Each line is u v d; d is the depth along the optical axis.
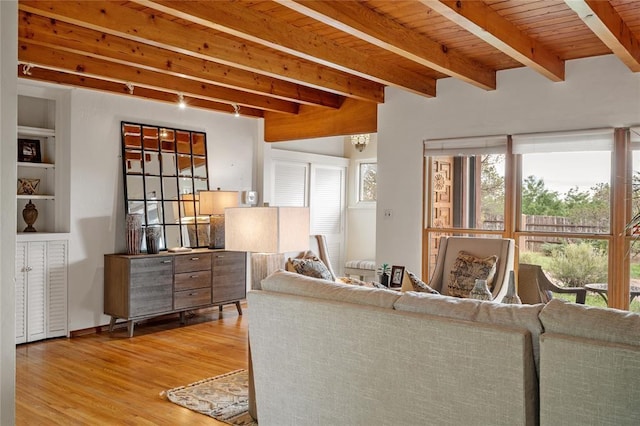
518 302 3.29
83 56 4.78
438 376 2.13
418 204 5.84
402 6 3.65
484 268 4.71
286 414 2.71
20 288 4.97
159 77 5.33
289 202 8.20
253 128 7.26
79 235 5.42
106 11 3.60
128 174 5.79
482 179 5.52
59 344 5.04
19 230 5.43
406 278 3.10
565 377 1.84
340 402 2.47
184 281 5.82
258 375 2.83
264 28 3.86
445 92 5.64
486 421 2.02
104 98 5.62
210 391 3.77
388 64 5.07
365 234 8.96
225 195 6.26
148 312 5.47
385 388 2.30
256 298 2.75
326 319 2.47
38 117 5.56
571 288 4.96
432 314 2.20
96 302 5.56
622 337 1.77
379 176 6.12
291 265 3.58
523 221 5.26
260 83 5.54
